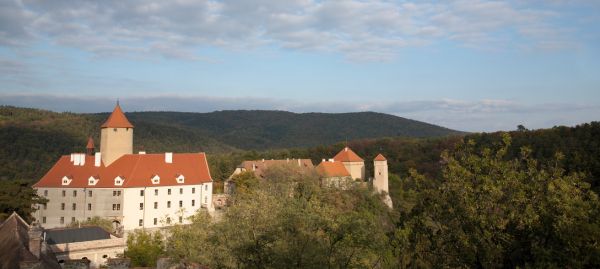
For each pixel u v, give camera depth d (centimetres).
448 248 2625
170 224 9788
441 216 2678
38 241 3191
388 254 3122
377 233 3180
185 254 4138
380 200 11112
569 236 2244
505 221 2462
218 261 3703
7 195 7481
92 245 5522
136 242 6375
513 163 2769
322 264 3044
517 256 2428
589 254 2211
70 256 5328
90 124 18988
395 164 16862
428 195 2784
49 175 9494
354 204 10162
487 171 2683
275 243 3275
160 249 5997
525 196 2536
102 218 8744
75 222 8556
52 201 9344
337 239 3128
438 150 16725
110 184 9300
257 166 13100
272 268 3139
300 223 3247
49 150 15250
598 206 2528
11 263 2972
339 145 19838
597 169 4416
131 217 9362
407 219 2930
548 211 2409
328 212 3628
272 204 4062
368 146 19200
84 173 9469
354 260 3105
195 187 10225
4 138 15262
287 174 10269
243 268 3466
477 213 2552
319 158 19150
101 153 9844
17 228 3312
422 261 2769
